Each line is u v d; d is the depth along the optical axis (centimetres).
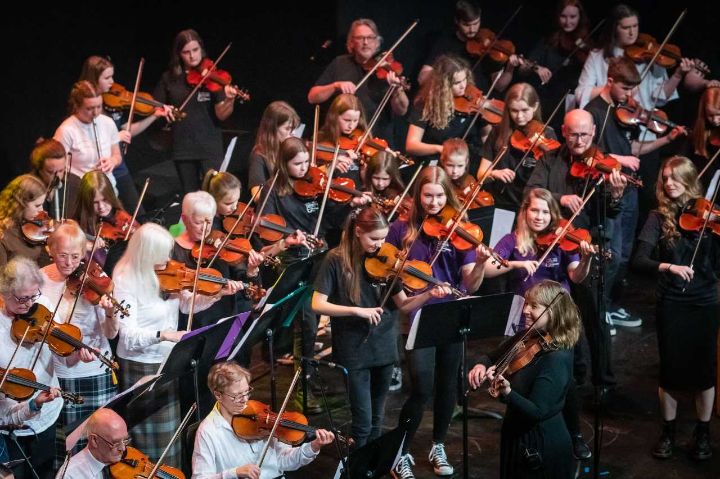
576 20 1820
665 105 1959
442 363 1132
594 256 1223
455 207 1191
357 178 1495
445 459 1157
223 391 902
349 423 1253
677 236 1160
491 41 1798
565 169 1385
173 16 1964
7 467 895
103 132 1502
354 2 1833
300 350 1285
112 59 1972
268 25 1891
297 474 1152
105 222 1266
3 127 1866
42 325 941
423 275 1084
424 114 1586
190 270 1102
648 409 1305
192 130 1720
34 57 1881
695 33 1980
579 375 1315
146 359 1028
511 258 1209
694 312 1159
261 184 1397
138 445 1027
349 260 1057
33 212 1163
